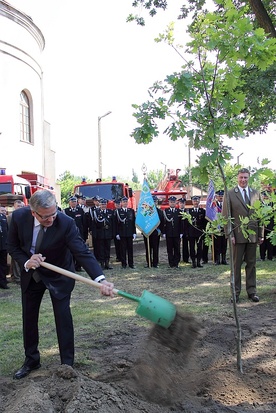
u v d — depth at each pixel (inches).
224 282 385.7
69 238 168.9
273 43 155.0
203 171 170.2
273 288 342.0
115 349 208.1
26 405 122.3
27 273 173.6
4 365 192.9
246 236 173.6
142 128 164.7
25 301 179.2
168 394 150.3
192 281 399.5
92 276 165.3
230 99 163.6
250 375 168.9
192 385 159.6
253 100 560.4
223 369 174.9
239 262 300.4
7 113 817.5
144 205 500.4
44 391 131.3
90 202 569.3
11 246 174.4
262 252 516.1
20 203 414.9
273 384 161.3
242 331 227.5
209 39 158.9
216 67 161.6
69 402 122.3
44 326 254.2
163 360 166.2
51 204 155.6
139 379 159.0
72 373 138.9
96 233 499.5
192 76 162.4
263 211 169.3
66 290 173.0
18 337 236.1
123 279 424.8
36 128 928.9
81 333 235.3
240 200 293.3
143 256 621.6
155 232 508.1
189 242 494.6
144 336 226.2
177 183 817.5
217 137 161.6
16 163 840.9
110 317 269.4
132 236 506.6
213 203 452.1
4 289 393.4
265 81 546.6
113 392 130.9
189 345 156.6
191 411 137.2
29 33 878.4
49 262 170.9
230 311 271.0
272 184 164.7
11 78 826.8
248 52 158.2
